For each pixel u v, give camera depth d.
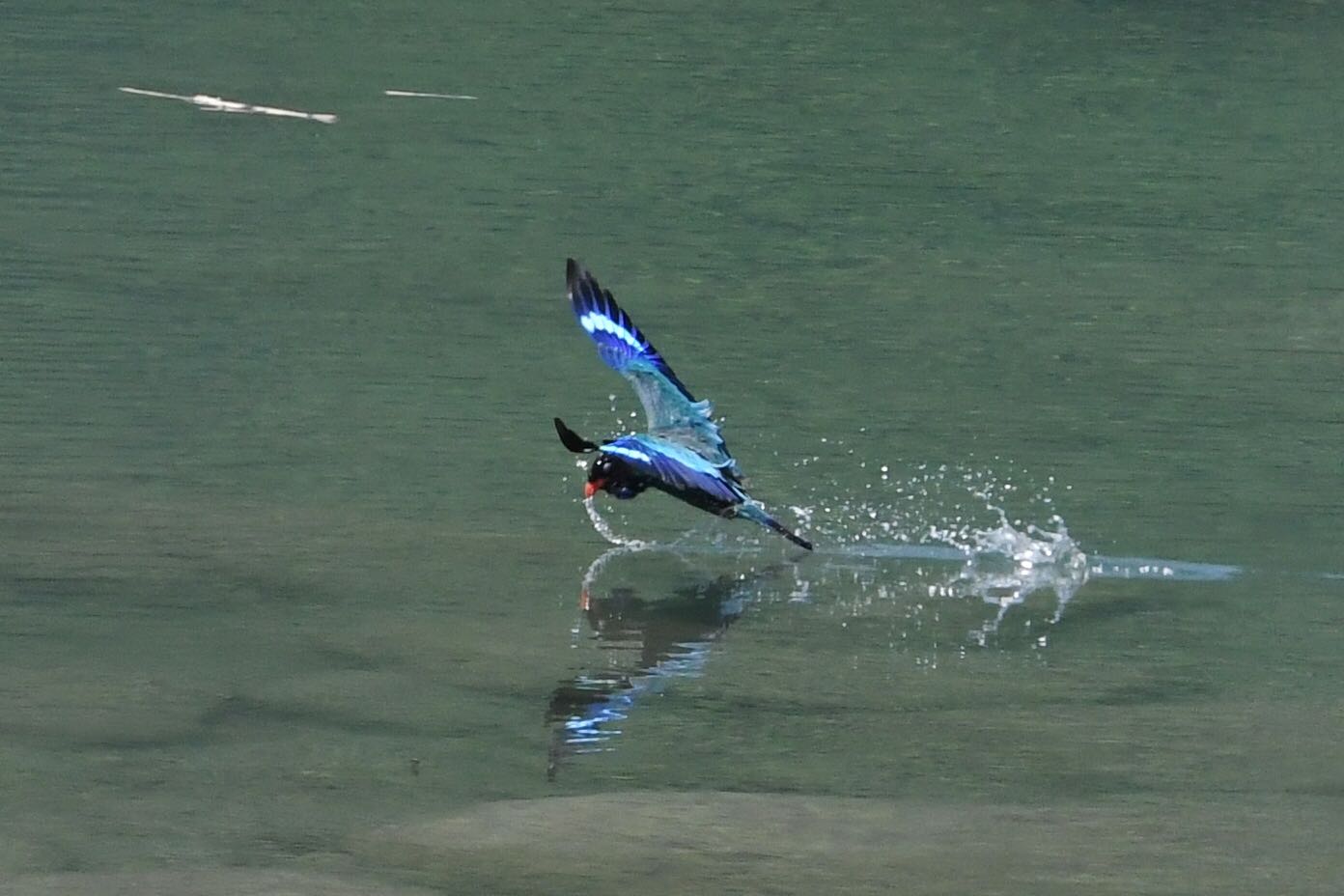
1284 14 39.28
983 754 12.67
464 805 11.72
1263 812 11.87
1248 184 29.81
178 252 25.16
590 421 19.89
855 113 32.81
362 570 15.74
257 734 12.66
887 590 15.84
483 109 32.25
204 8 37.38
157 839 11.19
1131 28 38.12
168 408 19.72
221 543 16.19
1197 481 18.61
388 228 26.61
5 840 11.12
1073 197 28.97
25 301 22.95
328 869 10.88
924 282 25.23
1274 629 15.13
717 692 13.59
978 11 39.12
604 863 11.02
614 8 38.59
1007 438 19.69
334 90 32.88
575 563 16.17
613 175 29.41
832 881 10.83
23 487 17.34
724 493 13.34
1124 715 13.40
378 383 20.78
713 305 24.06
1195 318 24.05
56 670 13.57
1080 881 10.88
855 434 19.77
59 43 34.56
